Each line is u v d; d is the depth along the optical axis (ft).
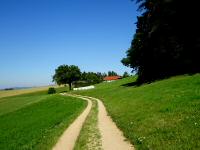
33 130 92.94
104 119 86.79
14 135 92.12
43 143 62.90
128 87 227.61
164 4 189.57
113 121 79.77
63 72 545.85
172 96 89.35
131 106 96.84
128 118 73.15
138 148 44.91
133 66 246.68
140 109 82.33
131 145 48.93
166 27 196.24
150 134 50.88
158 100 89.92
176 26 192.13
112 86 313.94
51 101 235.40
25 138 79.36
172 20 192.44
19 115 174.19
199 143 39.58
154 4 198.59
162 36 199.11
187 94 84.94
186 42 187.62
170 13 187.73
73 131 73.51
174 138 44.52
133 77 377.09
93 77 645.10
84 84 559.79
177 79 145.48
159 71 220.02
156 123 57.62
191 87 99.96
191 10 182.19
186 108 64.44
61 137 67.05
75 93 332.80
